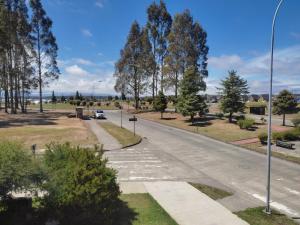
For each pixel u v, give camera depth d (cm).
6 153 888
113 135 3516
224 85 4475
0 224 973
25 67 6062
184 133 3906
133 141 3130
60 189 981
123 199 1362
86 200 988
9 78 6041
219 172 2011
